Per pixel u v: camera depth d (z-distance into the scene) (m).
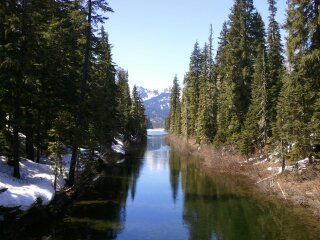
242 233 19.14
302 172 28.03
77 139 25.36
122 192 28.94
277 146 32.38
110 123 41.41
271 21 41.97
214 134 55.19
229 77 45.44
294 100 28.12
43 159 31.02
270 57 41.47
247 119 40.19
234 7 46.00
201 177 35.97
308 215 21.88
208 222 21.20
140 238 18.36
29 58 21.27
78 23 26.86
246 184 31.69
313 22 26.84
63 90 27.42
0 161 24.28
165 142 96.25
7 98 21.45
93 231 19.16
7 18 20.23
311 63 26.69
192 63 73.25
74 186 26.19
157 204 25.31
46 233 18.44
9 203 17.56
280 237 18.30
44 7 25.12
